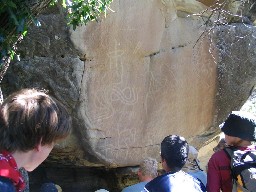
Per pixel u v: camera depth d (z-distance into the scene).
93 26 4.27
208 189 2.58
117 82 4.54
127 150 4.75
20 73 4.18
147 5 4.66
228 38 5.40
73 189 5.42
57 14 4.13
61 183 5.41
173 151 2.13
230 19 5.50
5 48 2.75
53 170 5.36
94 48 4.31
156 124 4.95
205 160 6.23
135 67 4.66
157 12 4.78
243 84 5.61
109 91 4.49
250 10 5.71
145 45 4.71
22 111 1.25
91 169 5.39
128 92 4.64
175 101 5.08
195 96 5.26
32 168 1.29
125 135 4.70
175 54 5.01
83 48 4.23
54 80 4.23
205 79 5.32
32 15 2.74
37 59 4.18
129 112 4.68
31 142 1.25
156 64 4.85
